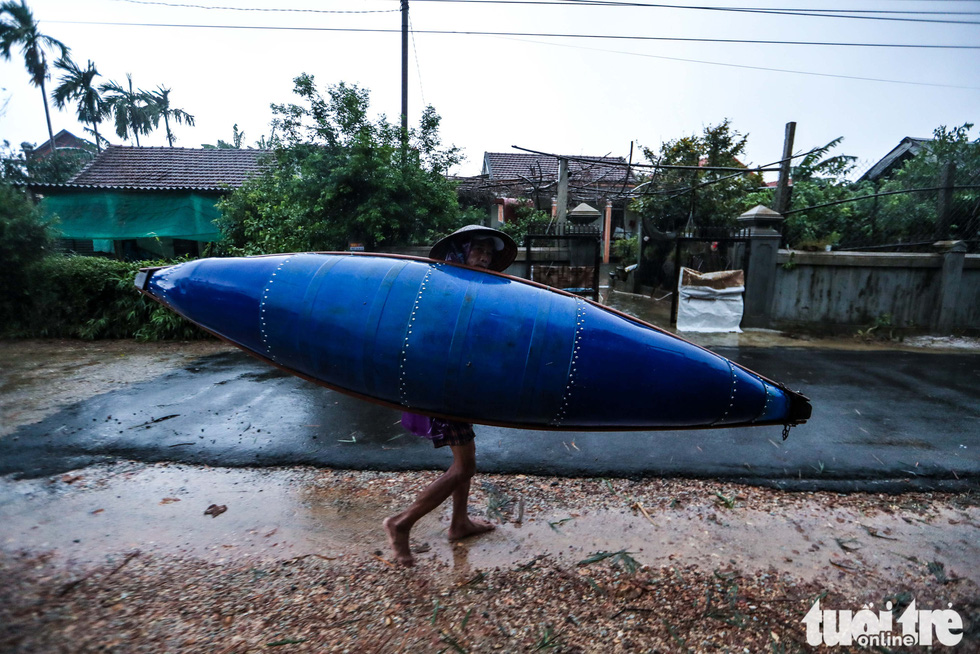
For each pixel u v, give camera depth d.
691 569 2.41
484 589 2.25
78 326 8.05
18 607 2.07
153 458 3.57
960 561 2.52
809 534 2.73
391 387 2.33
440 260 2.48
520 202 16.88
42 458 3.56
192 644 1.90
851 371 6.15
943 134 9.62
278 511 2.91
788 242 9.90
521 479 3.32
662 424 2.50
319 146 8.61
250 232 9.82
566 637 1.97
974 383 5.66
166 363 6.37
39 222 8.02
